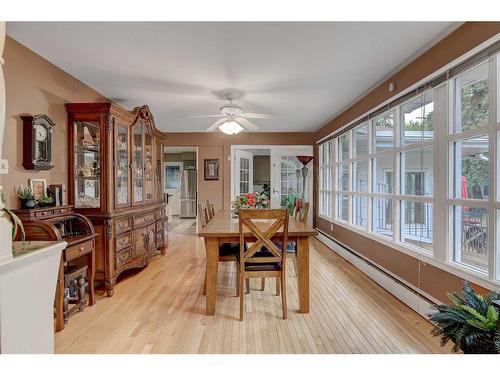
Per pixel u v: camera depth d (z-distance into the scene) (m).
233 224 3.19
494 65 2.01
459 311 1.51
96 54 2.74
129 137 3.65
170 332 2.35
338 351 2.07
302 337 2.27
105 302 2.94
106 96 4.01
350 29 2.31
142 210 3.89
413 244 3.05
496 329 1.36
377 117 3.78
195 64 2.98
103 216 3.08
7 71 2.41
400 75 3.11
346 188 5.07
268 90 3.79
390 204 3.50
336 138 5.36
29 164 2.54
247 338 2.26
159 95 3.98
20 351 1.29
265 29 2.31
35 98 2.71
